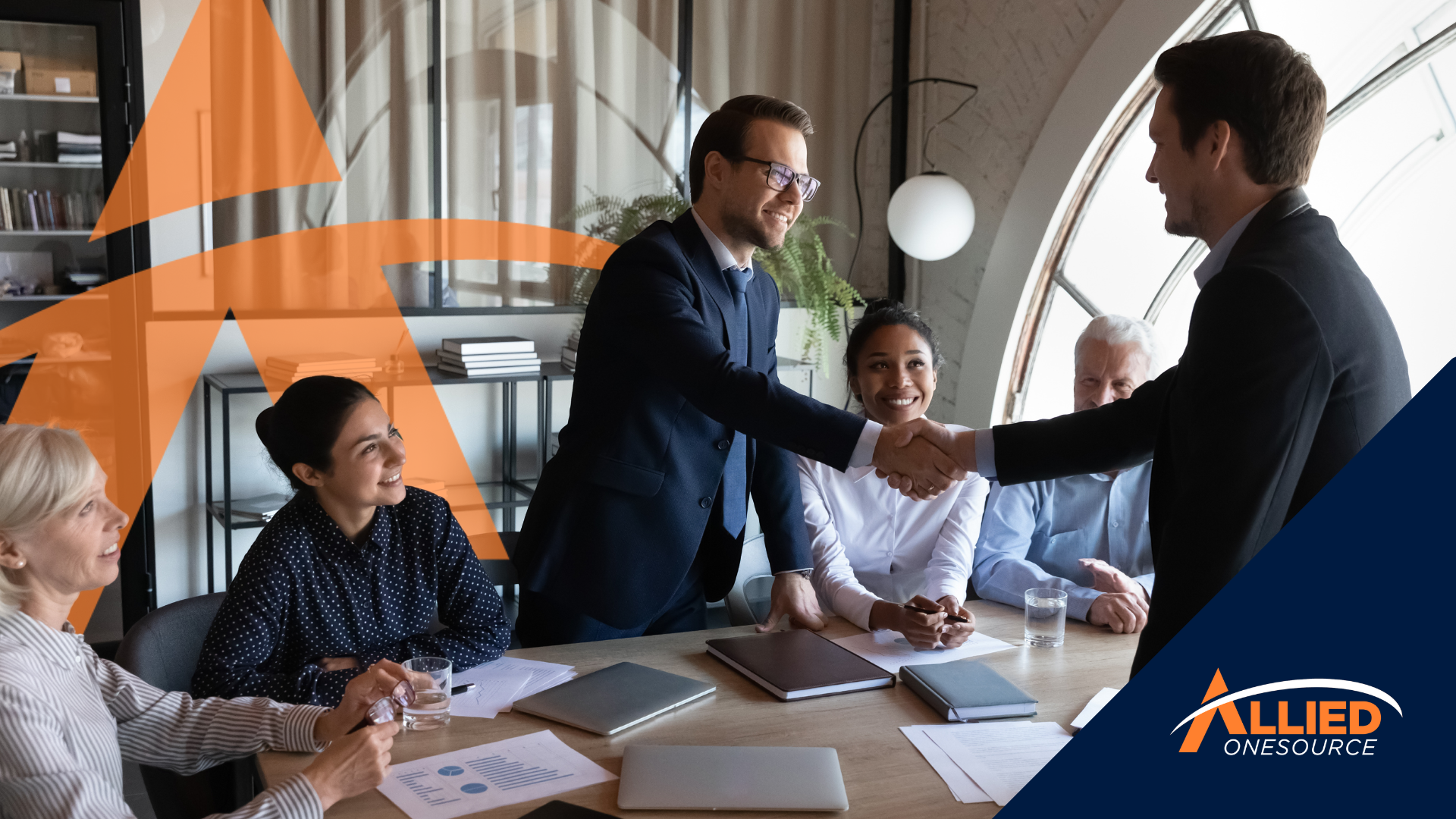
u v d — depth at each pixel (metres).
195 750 1.40
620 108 4.16
